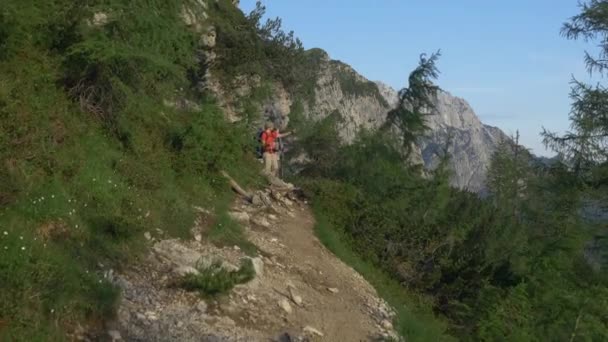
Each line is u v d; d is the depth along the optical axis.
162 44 12.12
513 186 32.50
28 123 9.60
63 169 9.66
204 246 11.03
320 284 11.84
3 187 8.22
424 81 20.03
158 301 8.67
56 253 7.92
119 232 9.45
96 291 7.79
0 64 10.45
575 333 9.46
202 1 21.91
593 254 19.44
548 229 21.08
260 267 10.88
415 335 11.64
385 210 16.31
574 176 21.94
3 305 6.59
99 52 10.81
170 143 13.46
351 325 10.55
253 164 16.70
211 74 22.48
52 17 11.10
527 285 12.54
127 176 11.05
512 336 10.23
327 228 14.84
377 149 19.17
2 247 7.19
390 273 15.23
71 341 6.99
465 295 15.09
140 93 12.35
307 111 31.58
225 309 9.17
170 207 11.25
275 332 9.19
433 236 15.85
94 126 11.51
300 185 16.83
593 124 21.75
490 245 15.87
